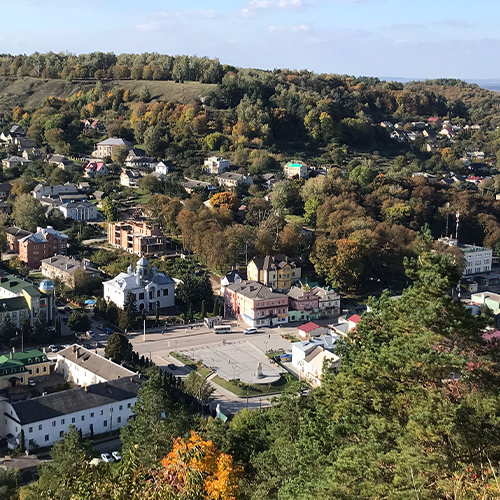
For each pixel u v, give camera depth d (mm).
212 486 71750
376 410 78000
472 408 67438
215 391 185625
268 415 121250
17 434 151125
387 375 76125
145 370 185375
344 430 79750
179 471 70188
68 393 160000
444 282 73312
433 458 64062
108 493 68938
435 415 66688
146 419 124000
